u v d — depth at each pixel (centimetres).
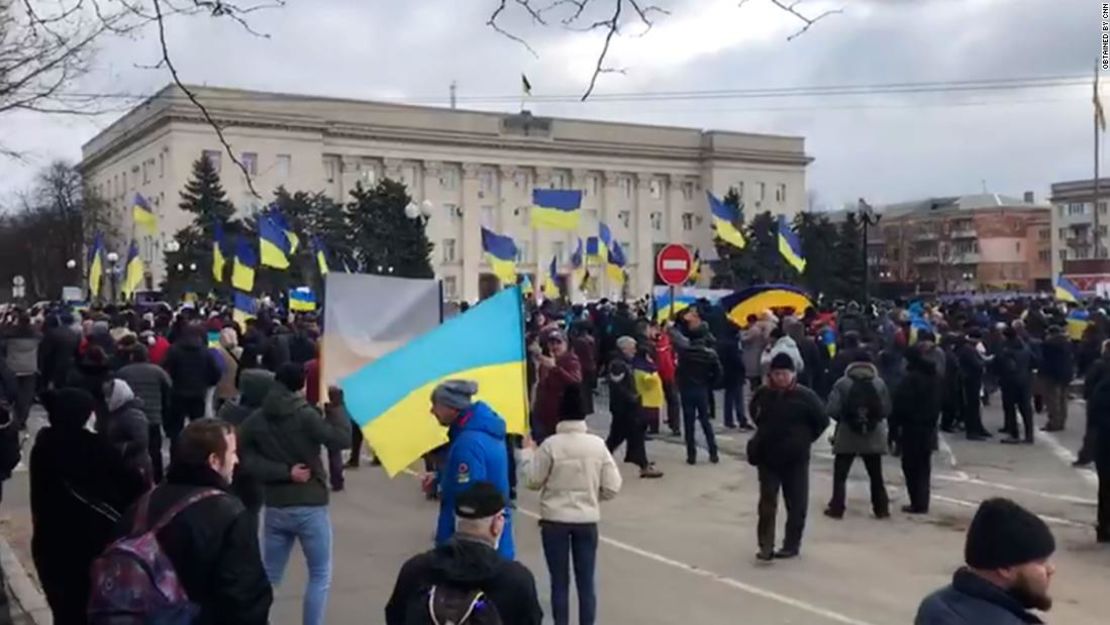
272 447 662
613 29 443
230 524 402
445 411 625
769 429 962
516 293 718
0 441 844
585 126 9962
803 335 1898
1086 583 892
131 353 1261
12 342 1716
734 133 10544
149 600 385
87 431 566
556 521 701
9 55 928
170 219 7194
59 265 6850
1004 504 308
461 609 365
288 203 5803
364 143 8956
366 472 1479
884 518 1158
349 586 877
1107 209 10812
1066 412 1973
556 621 700
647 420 1457
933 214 12031
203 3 505
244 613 396
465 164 9431
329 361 841
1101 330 2167
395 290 867
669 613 798
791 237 3197
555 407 1290
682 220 10475
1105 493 1037
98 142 8019
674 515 1184
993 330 2209
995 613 296
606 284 9000
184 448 418
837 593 855
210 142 7381
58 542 551
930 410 1172
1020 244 11756
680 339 1576
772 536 966
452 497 612
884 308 3462
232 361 1549
